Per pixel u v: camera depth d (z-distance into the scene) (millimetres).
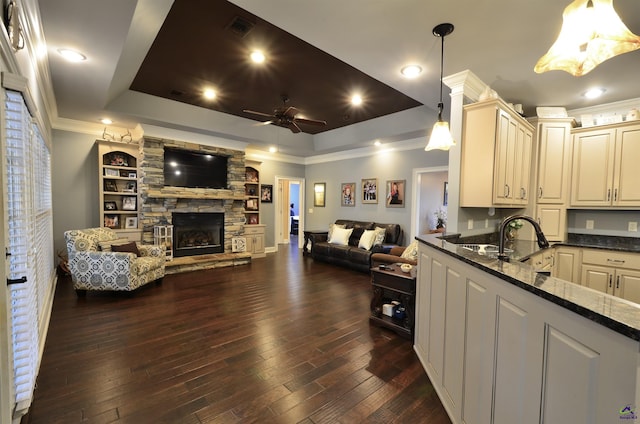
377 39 2238
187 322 3049
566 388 916
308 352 2486
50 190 3990
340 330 2918
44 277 2955
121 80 3375
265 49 2930
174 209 5473
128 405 1809
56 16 1987
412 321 2732
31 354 1766
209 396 1904
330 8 1896
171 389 1969
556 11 1887
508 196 3035
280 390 1978
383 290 3080
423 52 2416
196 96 4344
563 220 3613
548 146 3568
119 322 3021
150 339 2668
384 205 6344
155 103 4492
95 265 3705
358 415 1760
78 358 2326
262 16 1992
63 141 4840
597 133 3447
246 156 7016
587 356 836
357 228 6309
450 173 3006
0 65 1390
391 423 1701
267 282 4605
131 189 5441
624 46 1500
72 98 3697
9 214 1600
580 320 863
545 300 1002
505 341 1232
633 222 3471
